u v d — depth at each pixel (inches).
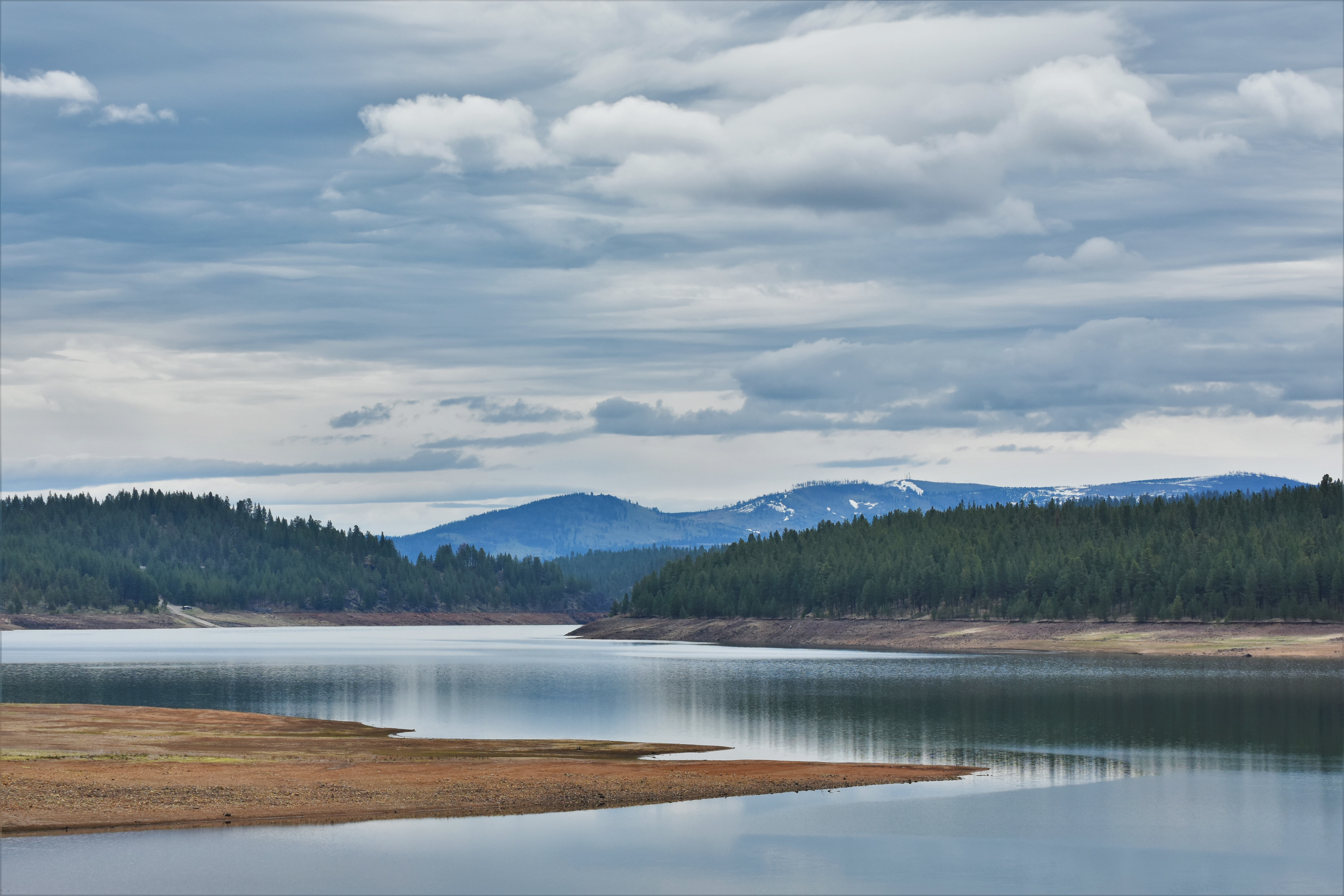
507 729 3641.7
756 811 2290.8
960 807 2335.1
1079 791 2512.3
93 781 2383.1
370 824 2138.3
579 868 1862.7
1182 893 1759.4
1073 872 1868.8
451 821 2175.2
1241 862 1921.8
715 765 2797.7
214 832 2055.9
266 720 3769.7
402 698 4790.8
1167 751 3088.1
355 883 1768.0
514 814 2235.5
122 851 1923.0
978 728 3597.4
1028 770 2775.6
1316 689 4938.5
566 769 2699.3
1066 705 4308.6
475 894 1722.4
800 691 5019.7
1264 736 3390.7
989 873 1856.5
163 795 2289.6
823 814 2267.5
